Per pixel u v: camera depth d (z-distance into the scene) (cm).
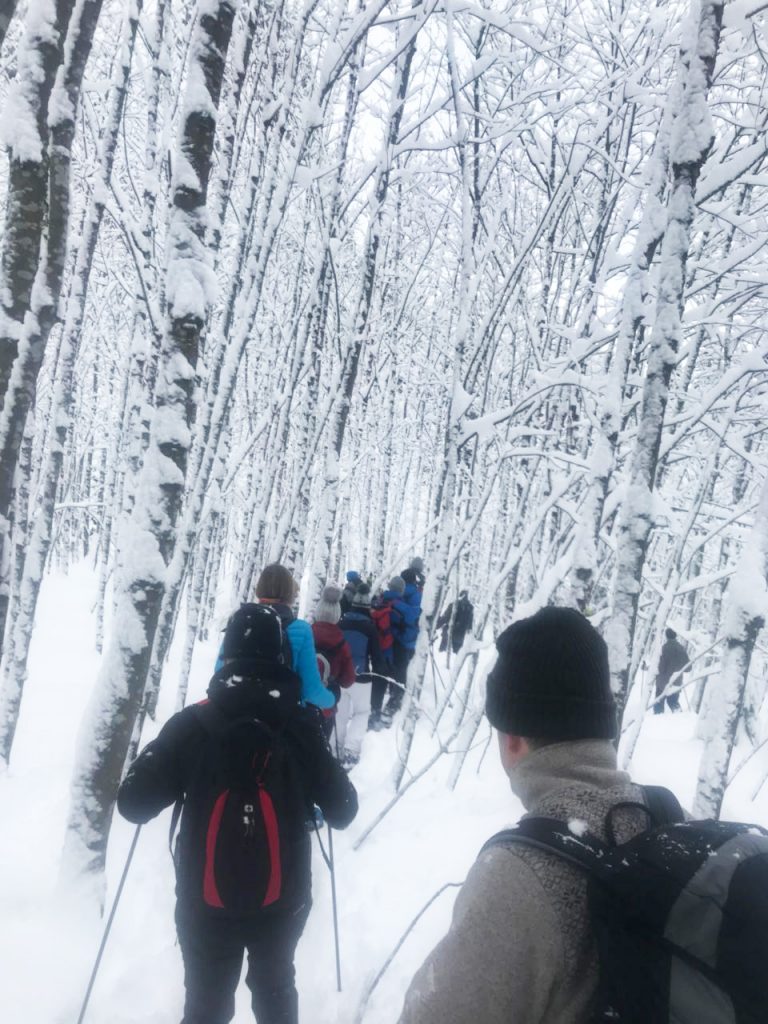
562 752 93
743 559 303
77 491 2130
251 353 991
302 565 703
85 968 269
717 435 399
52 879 321
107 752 306
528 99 502
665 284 312
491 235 531
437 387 1353
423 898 367
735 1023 68
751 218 402
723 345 578
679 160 307
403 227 969
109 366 1827
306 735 209
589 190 668
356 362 635
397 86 529
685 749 731
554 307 620
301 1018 268
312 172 533
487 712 102
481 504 476
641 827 85
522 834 84
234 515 1805
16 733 603
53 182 288
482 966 77
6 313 252
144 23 526
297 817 204
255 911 193
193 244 317
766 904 71
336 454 654
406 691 527
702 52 300
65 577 1861
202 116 309
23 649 511
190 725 202
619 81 511
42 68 253
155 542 315
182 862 198
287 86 489
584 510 370
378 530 1415
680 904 72
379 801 524
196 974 197
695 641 448
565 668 95
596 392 416
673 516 433
